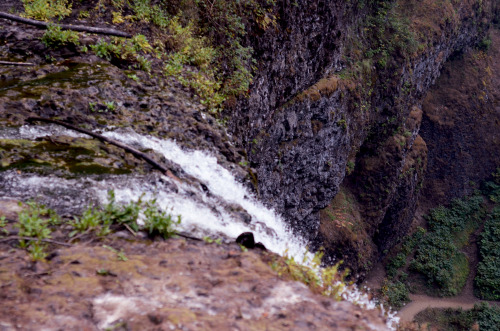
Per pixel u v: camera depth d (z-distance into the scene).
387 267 33.09
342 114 21.25
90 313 2.89
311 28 16.34
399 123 28.03
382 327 3.15
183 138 7.84
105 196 4.86
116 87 8.07
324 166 21.20
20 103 6.69
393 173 28.75
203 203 5.87
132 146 6.65
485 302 31.11
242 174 8.09
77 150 5.83
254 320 2.98
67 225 4.10
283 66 15.06
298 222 20.91
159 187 5.52
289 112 16.67
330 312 3.21
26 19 9.01
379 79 25.50
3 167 4.94
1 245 3.57
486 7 40.34
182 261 3.72
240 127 12.45
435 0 31.23
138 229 4.19
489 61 41.91
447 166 39.47
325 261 25.36
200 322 2.84
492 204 39.62
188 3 11.37
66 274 3.29
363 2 23.80
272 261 3.97
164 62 9.85
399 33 26.59
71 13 10.45
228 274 3.57
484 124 40.38
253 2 12.44
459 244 36.50
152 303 3.06
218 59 11.41
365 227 28.75
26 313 2.79
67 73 8.17
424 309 30.55
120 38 9.67
